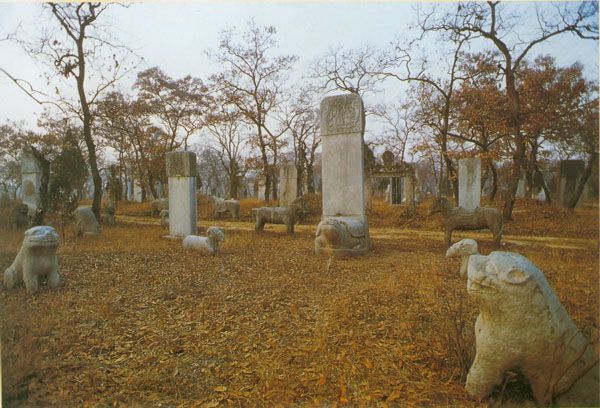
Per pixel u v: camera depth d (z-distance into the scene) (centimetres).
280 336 373
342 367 306
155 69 2531
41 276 525
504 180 1992
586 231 748
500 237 825
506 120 1131
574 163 828
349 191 873
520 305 235
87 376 300
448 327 327
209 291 524
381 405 259
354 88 2033
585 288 381
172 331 388
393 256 789
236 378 299
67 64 1319
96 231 1043
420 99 1750
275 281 575
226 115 2600
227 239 1052
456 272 600
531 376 247
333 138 891
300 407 262
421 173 4041
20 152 1574
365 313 423
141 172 2714
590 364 236
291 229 1166
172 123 2636
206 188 4806
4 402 271
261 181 2766
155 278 591
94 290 522
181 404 267
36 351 321
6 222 1114
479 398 250
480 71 1277
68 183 1255
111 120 1534
